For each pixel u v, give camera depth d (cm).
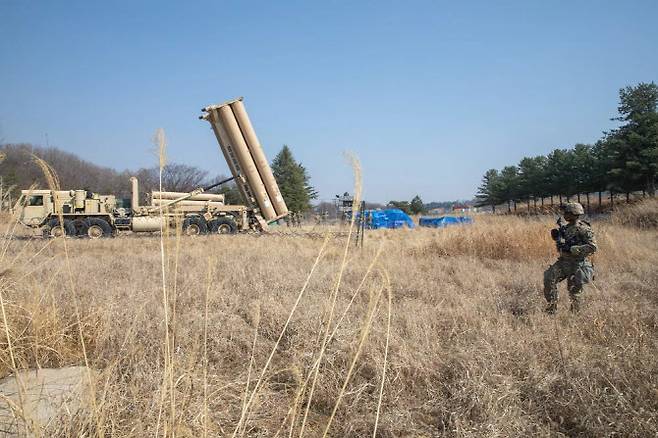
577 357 365
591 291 627
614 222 1747
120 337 398
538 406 313
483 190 6775
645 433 264
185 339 380
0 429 210
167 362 207
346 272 772
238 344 436
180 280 706
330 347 395
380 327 440
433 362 379
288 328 464
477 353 381
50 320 395
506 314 513
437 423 306
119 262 945
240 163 1867
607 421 283
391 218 2838
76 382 273
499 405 305
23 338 349
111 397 262
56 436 218
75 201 1797
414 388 348
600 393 312
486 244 1119
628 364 346
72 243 1442
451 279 775
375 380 348
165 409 233
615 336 415
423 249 1170
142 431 232
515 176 5412
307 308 516
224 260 941
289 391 346
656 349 378
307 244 1328
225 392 312
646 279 709
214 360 393
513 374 353
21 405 201
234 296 589
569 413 305
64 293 541
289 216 2189
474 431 279
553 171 4319
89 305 477
